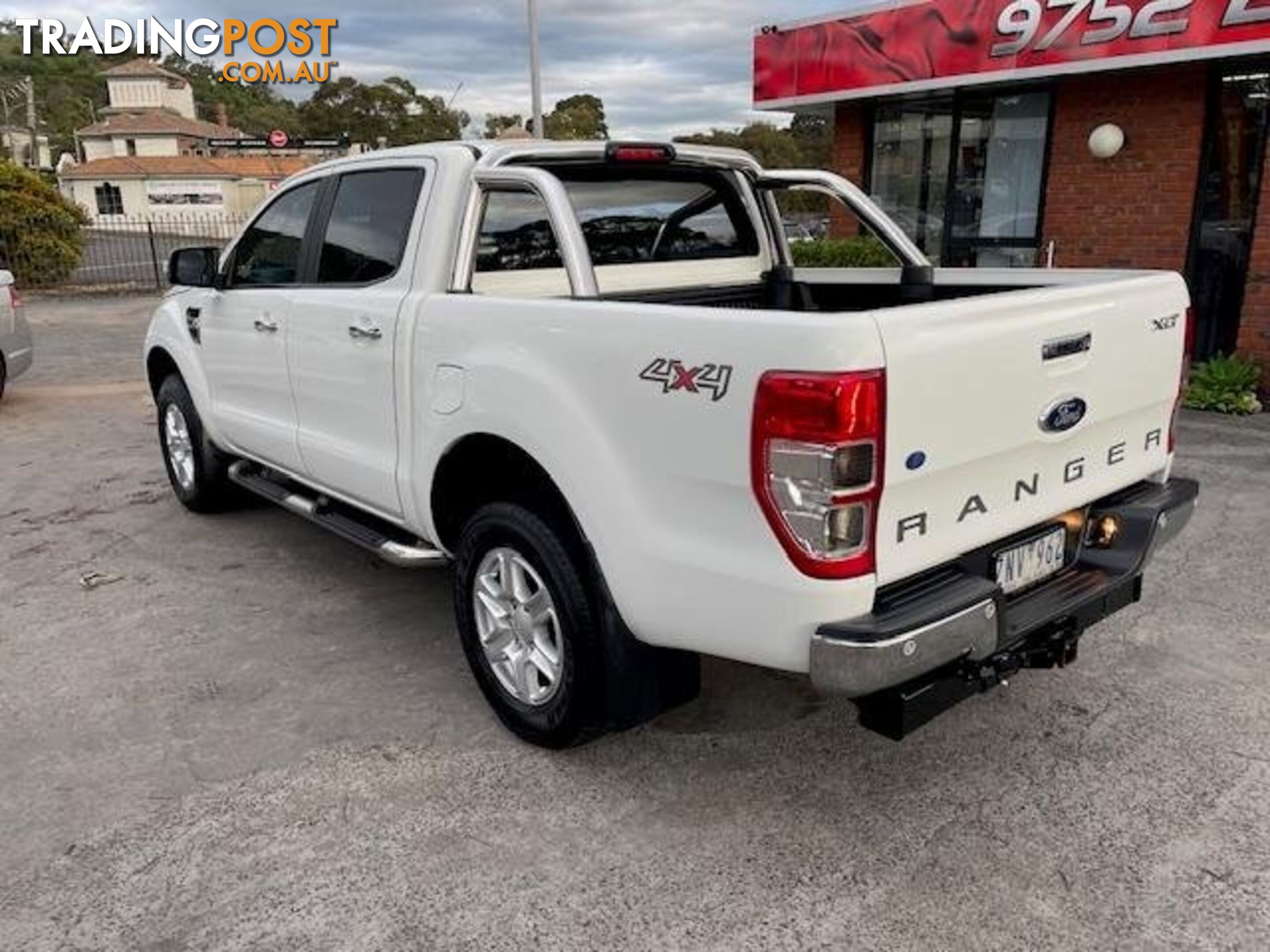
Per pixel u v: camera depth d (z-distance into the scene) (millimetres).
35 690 3623
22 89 85125
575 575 2879
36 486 6328
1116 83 8469
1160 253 8516
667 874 2609
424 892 2555
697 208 4082
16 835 2789
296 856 2693
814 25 10094
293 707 3479
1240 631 3900
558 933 2410
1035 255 9352
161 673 3744
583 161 3600
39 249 19688
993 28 8586
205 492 5438
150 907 2510
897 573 2385
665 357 2459
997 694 3473
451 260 3365
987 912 2449
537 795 2953
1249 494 5555
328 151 59688
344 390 3789
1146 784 2951
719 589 2447
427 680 3674
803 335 2188
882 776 3029
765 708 3441
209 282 4754
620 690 2873
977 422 2449
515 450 3029
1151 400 3082
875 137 10484
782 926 2416
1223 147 8086
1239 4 7148
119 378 10430
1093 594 2863
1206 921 2402
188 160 60531
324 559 4949
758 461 2291
